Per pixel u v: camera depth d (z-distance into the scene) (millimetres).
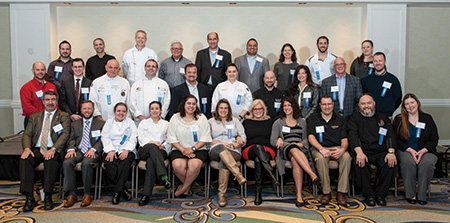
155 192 3709
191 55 5746
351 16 5703
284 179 4199
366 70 4633
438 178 4129
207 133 3572
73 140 3504
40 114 3516
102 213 3062
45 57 5430
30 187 3160
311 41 5738
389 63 5477
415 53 5770
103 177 3783
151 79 4117
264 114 3836
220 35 5719
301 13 5699
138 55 4742
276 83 4766
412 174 3299
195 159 3367
